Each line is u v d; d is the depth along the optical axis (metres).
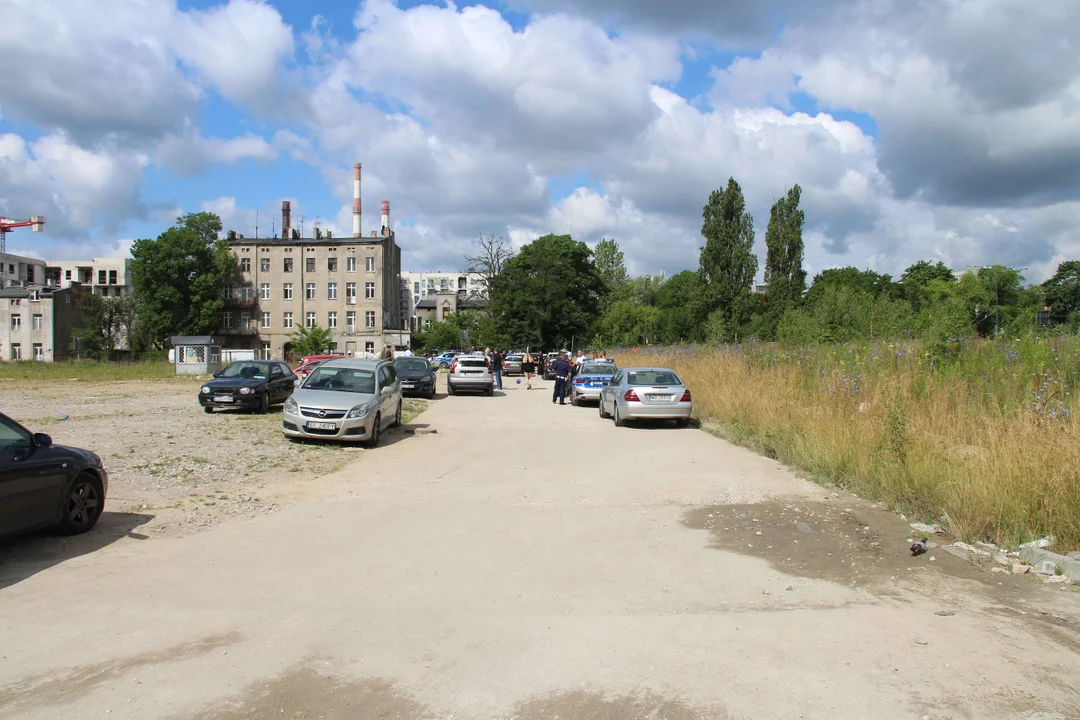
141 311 74.25
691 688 3.85
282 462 11.62
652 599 5.33
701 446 13.86
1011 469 7.02
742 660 4.20
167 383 35.38
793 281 59.31
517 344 67.44
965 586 5.60
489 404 25.84
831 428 11.03
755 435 14.07
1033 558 6.11
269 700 3.72
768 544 6.85
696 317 60.44
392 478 10.40
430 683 3.92
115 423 16.31
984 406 10.43
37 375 41.44
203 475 10.23
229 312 85.00
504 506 8.52
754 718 3.53
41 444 6.55
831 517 7.85
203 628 4.68
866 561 6.29
